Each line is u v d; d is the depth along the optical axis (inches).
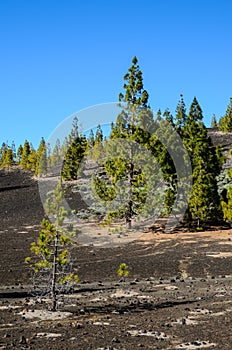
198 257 1055.6
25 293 754.2
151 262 1027.3
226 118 4183.1
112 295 721.0
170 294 714.8
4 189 2795.3
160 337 461.1
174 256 1080.8
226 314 559.2
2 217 1959.9
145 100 1496.1
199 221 1517.0
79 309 621.6
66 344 438.3
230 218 1336.1
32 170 3873.0
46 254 639.8
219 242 1219.9
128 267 982.4
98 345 433.4
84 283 838.5
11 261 1075.9
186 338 452.1
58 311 609.3
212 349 409.4
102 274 920.3
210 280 833.5
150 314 582.2
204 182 1387.8
